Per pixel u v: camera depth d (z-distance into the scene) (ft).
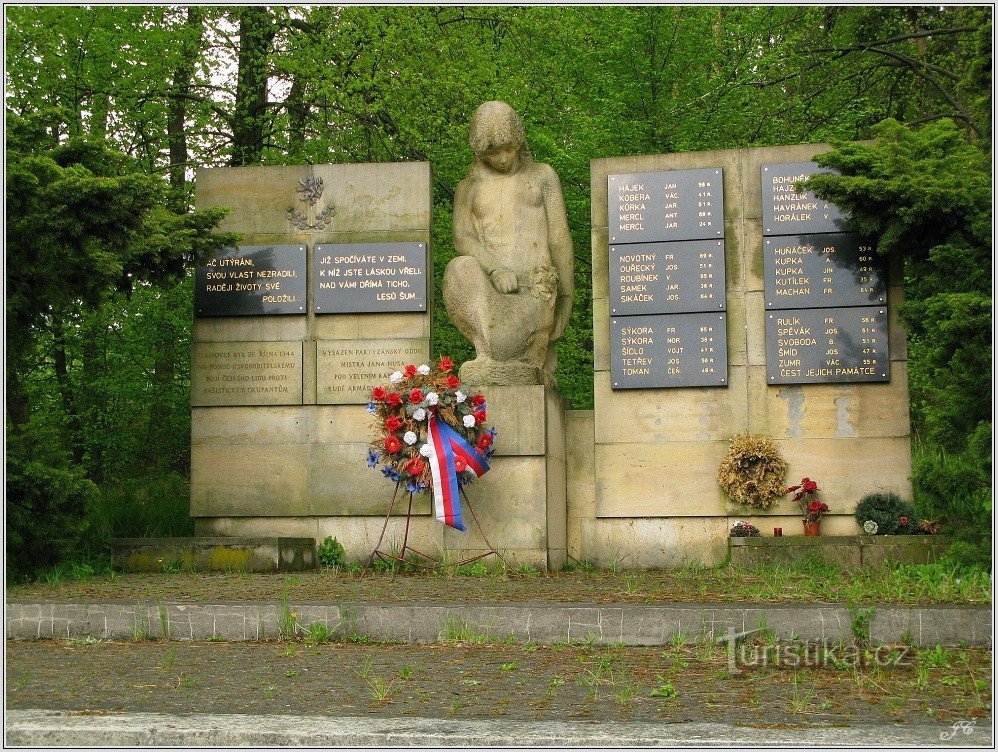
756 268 47.26
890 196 42.04
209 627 29.60
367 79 62.75
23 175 37.42
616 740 17.85
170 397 59.98
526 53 67.46
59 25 59.72
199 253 46.44
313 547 46.47
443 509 42.45
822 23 72.43
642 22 62.54
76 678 24.40
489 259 48.24
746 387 46.78
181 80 67.56
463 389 43.88
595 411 47.75
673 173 48.01
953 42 69.51
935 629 27.20
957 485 38.09
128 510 53.47
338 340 48.62
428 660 26.40
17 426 41.29
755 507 46.11
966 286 40.40
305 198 49.55
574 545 47.91
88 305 42.68
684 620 28.12
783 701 21.68
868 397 46.01
